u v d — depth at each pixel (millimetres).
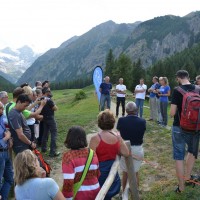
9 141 7047
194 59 139125
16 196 3941
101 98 17844
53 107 11008
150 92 16891
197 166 8992
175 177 8562
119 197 7582
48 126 11352
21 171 3918
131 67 107750
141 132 6922
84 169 4699
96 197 4422
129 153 5898
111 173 5262
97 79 19188
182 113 6715
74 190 4707
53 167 10164
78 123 16531
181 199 7008
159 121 15648
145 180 8648
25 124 7359
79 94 58406
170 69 111375
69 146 4801
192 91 6812
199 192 7184
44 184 3885
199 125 6668
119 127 6977
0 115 6988
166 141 12406
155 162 10023
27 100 7137
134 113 7055
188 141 6914
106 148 5520
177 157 7137
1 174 6852
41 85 13164
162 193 7570
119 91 18344
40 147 12211
